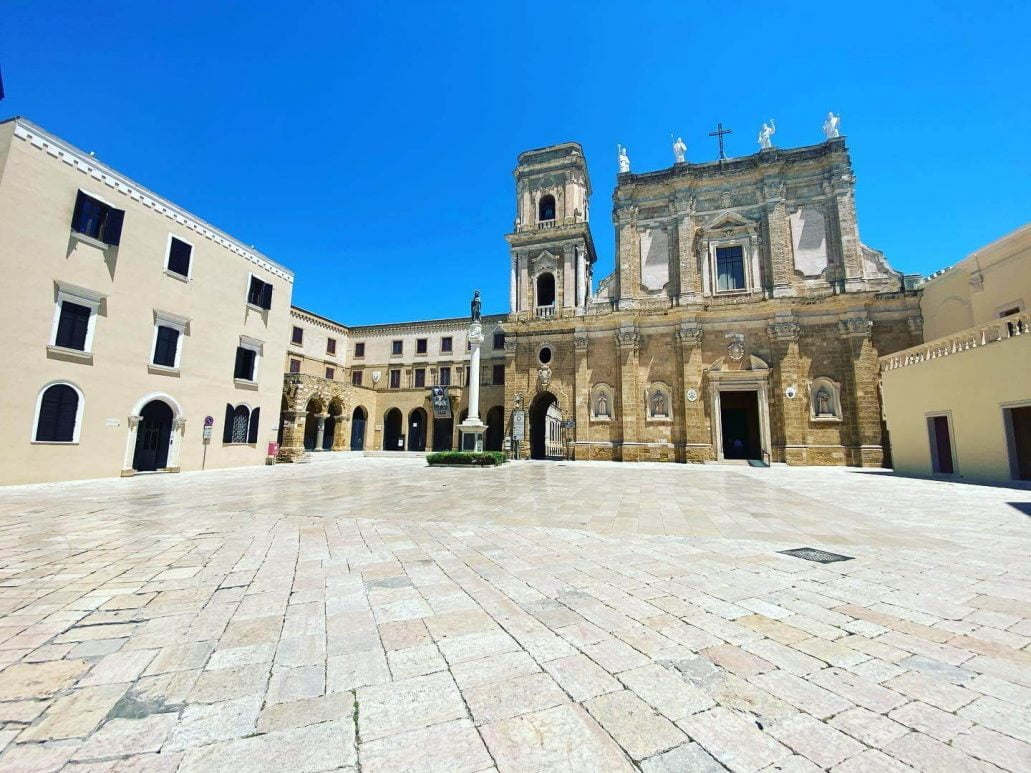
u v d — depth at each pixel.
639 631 4.09
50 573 5.89
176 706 2.97
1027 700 2.98
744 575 5.74
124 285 19.41
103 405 18.45
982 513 10.07
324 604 4.79
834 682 3.22
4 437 15.41
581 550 7.05
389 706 2.97
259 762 2.45
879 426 25.50
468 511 10.74
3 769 2.38
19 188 15.95
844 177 28.16
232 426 24.91
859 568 6.01
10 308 15.63
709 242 30.50
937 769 2.37
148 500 12.67
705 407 28.81
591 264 40.38
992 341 16.06
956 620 4.32
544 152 35.97
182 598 4.98
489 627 4.19
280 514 10.36
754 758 2.46
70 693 3.12
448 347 43.44
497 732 2.70
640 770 2.36
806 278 28.39
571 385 32.53
